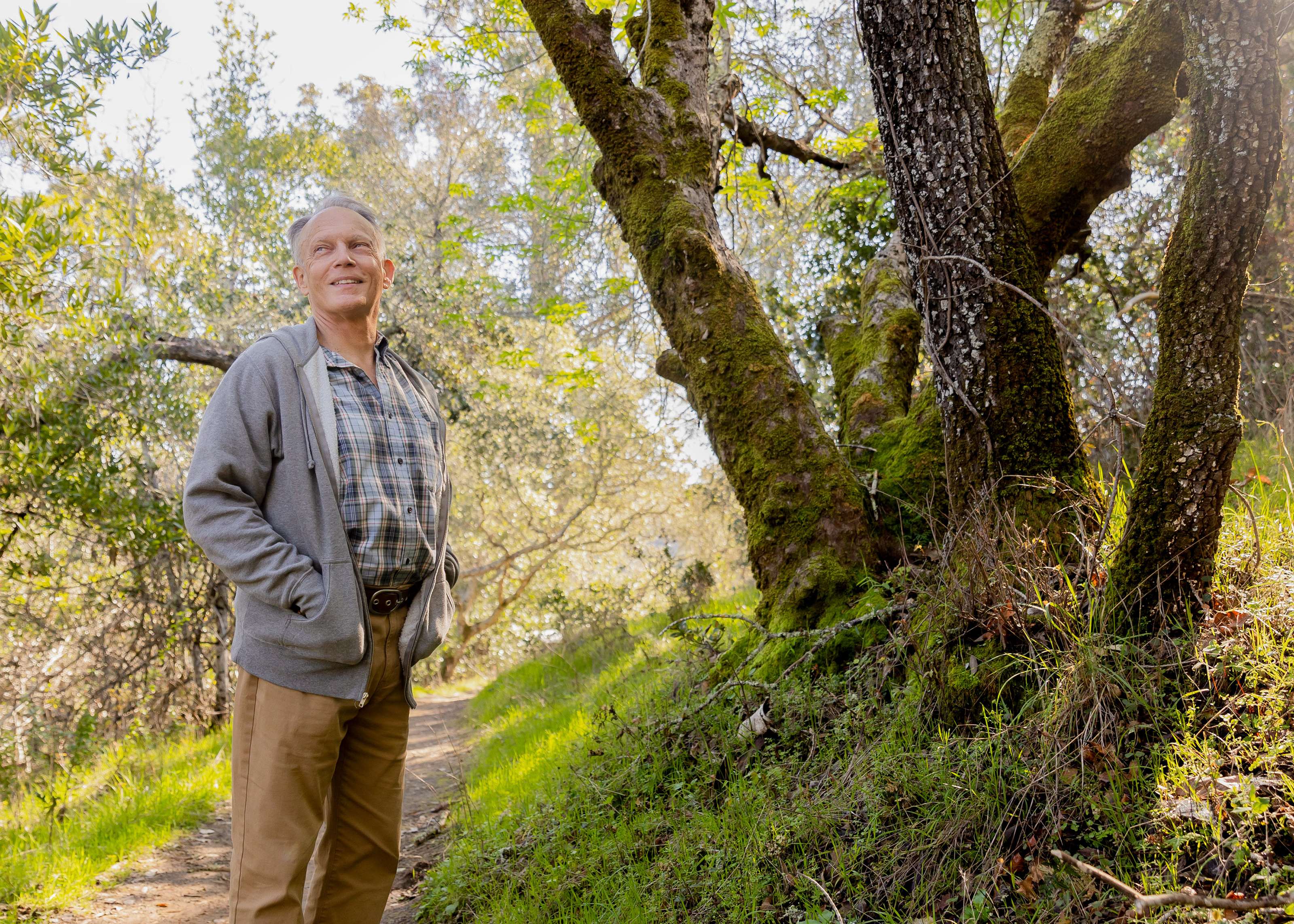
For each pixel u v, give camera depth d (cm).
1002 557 275
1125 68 407
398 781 244
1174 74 399
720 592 1051
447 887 333
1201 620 240
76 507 706
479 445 1673
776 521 389
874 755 271
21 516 687
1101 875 141
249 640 211
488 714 895
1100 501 295
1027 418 301
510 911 291
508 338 1459
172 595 848
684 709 363
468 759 694
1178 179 736
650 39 517
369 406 230
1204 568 238
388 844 243
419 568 232
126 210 873
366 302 236
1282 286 563
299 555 208
